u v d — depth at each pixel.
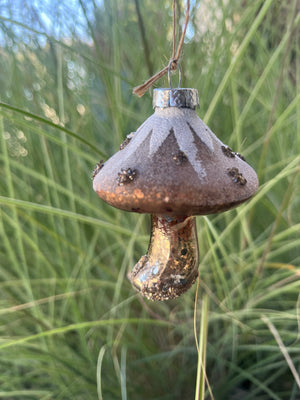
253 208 0.34
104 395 0.31
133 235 0.31
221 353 0.33
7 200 0.25
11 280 0.37
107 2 0.36
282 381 0.34
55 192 0.33
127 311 0.34
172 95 0.15
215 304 0.36
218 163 0.14
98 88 0.41
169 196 0.13
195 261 0.17
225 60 0.35
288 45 0.26
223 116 0.37
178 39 0.29
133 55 0.38
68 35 0.37
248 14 0.29
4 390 0.33
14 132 0.40
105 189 0.15
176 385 0.31
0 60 0.41
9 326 0.35
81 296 0.36
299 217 0.37
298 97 0.29
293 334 0.30
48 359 0.30
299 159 0.29
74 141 0.37
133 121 0.39
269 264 0.32
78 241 0.34
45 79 0.38
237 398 0.33
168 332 0.36
